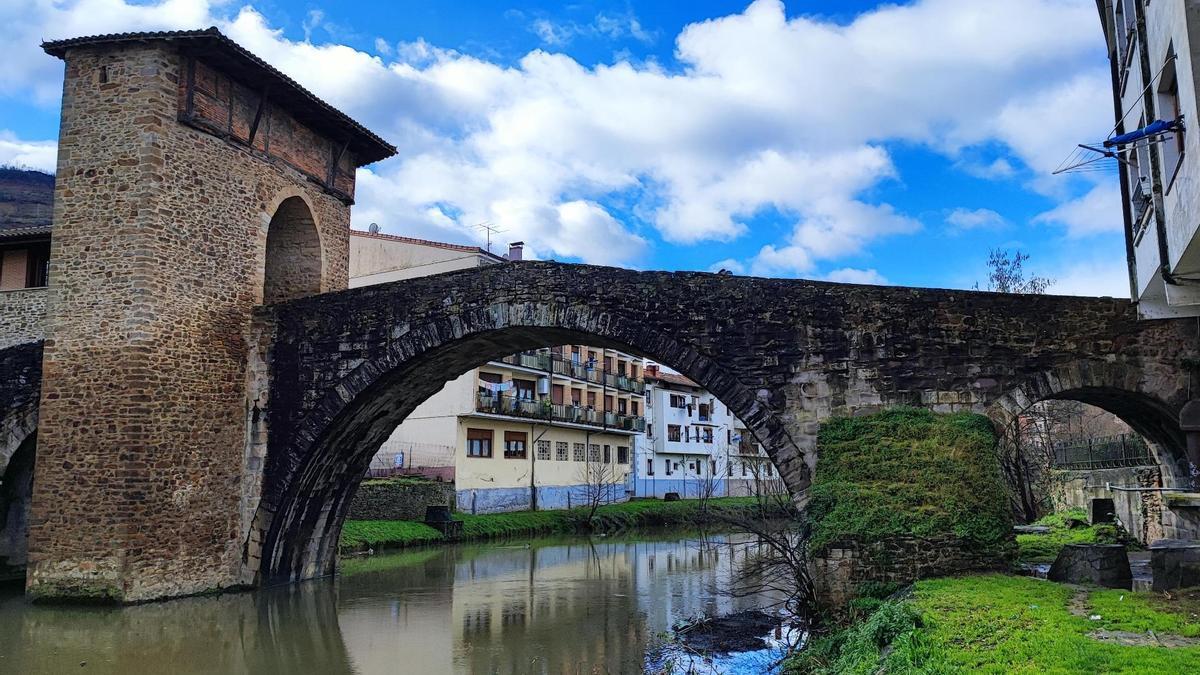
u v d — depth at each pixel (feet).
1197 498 35.50
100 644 45.11
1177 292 37.01
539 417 138.21
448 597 61.82
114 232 54.65
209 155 59.11
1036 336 47.37
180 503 55.36
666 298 51.90
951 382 47.50
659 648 45.44
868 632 33.06
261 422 60.54
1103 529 65.10
